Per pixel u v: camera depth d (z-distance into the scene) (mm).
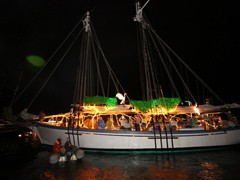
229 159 15539
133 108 18359
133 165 14094
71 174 12305
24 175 12102
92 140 17031
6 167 13398
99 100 17766
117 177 11852
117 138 17047
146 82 19797
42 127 17953
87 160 15180
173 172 12680
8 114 18875
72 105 18266
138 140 17125
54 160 14219
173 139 17391
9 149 13391
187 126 19000
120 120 18672
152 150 17203
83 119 18859
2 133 13727
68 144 15953
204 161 15031
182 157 16125
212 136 18188
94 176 11984
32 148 14711
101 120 18047
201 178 11656
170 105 17578
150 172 12680
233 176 11938
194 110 18516
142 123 18234
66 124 18781
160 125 18000
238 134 18938
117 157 16031
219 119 19891
